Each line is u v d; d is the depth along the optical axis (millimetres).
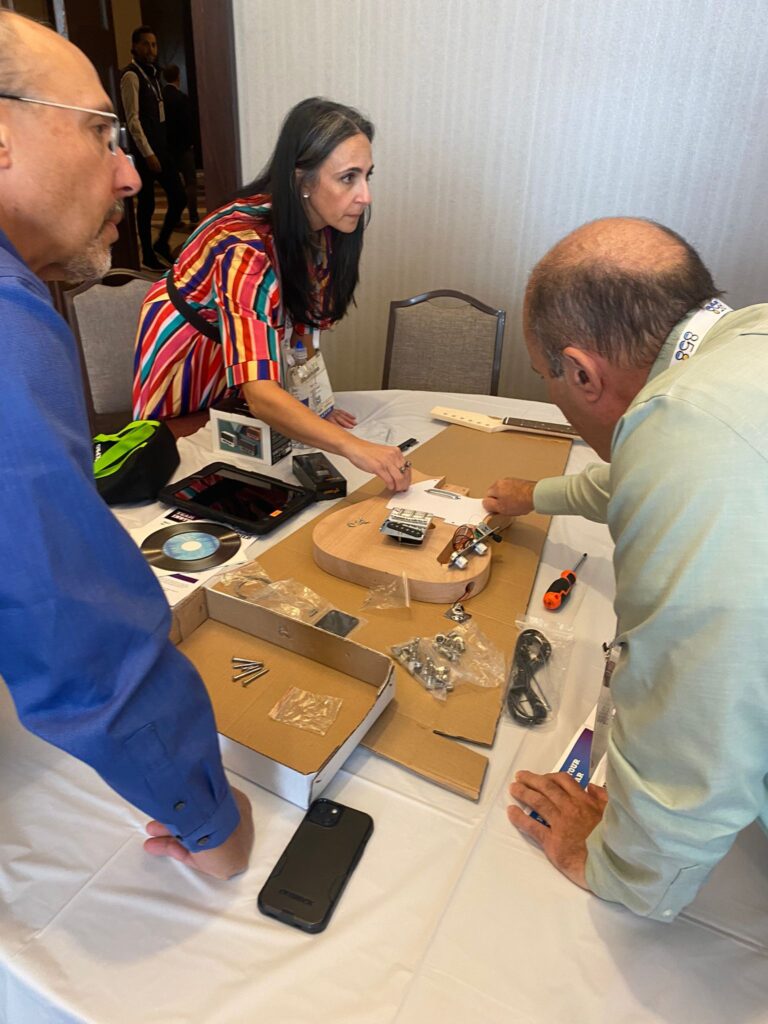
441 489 1501
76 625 582
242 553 1265
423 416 2023
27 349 569
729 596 545
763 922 721
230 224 1647
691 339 696
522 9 2760
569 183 3002
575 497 1272
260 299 1578
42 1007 644
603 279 708
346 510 1382
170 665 659
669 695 586
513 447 1812
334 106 1562
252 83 3234
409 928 698
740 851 795
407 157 3152
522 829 802
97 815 802
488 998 643
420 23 2898
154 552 1239
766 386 587
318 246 1711
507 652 1055
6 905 703
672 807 601
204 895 724
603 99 2822
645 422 630
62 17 3830
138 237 5445
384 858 764
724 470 559
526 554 1325
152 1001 631
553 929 704
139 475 1397
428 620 1117
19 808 805
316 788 804
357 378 3682
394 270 3381
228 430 1654
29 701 618
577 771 871
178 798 665
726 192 2834
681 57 2674
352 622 1091
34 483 556
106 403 2377
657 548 585
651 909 680
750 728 567
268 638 1019
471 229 3209
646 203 2945
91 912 702
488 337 2482
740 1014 641
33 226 677
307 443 1512
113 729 613
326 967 661
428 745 888
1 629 583
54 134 639
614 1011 639
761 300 2965
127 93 4875
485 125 2998
